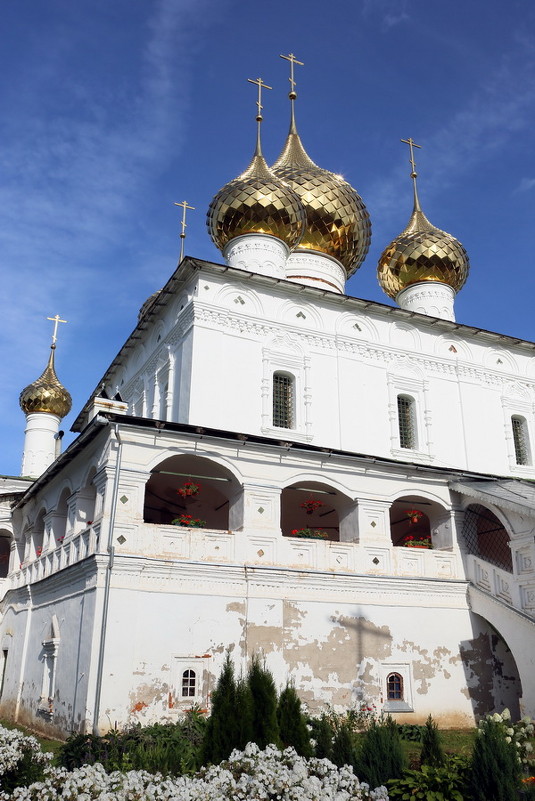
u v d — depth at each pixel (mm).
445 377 24984
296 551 17359
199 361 20938
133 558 15375
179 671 15133
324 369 22969
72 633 16312
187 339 21578
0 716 22188
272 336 22484
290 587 16875
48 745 15133
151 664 14914
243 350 21844
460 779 8633
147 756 9375
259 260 25250
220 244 26703
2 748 9305
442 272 29125
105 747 11047
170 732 12859
